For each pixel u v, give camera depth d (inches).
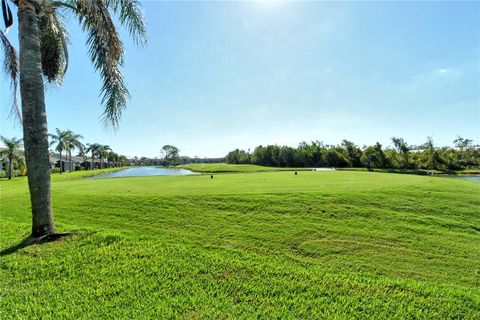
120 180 626.8
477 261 180.4
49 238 192.7
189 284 136.3
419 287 138.0
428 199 317.7
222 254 174.6
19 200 369.7
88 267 152.8
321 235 215.6
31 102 196.9
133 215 270.5
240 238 210.5
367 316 114.1
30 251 171.9
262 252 187.5
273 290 131.5
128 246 181.2
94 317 111.2
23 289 131.5
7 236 205.6
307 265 166.7
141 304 119.8
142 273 146.5
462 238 217.0
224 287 133.8
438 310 119.0
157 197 326.6
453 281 157.0
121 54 227.6
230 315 112.5
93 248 177.2
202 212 272.1
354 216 257.4
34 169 197.8
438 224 245.1
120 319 109.5
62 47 272.2
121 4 222.1
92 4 207.3
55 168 2237.9
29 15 198.7
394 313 116.5
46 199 202.2
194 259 163.6
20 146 1261.1
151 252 172.2
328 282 140.7
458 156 1642.5
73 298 124.5
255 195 323.3
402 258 182.1
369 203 294.2
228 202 298.8
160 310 115.4
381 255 185.6
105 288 132.3
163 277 142.7
